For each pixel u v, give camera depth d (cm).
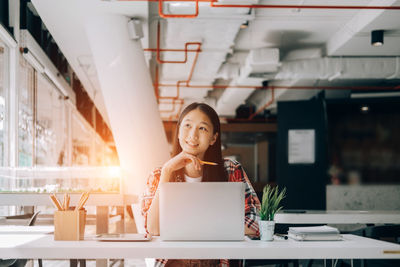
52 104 748
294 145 828
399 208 660
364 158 968
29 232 204
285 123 836
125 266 462
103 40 475
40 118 647
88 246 150
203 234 162
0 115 437
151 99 487
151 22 631
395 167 960
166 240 163
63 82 780
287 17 639
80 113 1022
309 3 588
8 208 438
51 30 544
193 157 177
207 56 739
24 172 503
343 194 664
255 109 1324
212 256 147
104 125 1491
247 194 187
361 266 240
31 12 541
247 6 486
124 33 479
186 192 163
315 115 827
